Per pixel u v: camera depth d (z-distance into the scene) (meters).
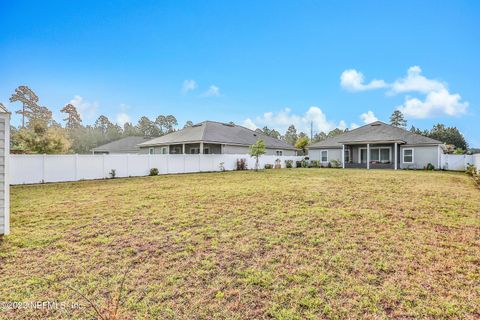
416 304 2.79
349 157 26.11
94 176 14.93
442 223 5.58
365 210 6.63
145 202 7.73
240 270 3.53
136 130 69.38
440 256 3.95
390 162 23.98
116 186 11.47
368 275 3.38
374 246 4.32
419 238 4.69
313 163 27.19
